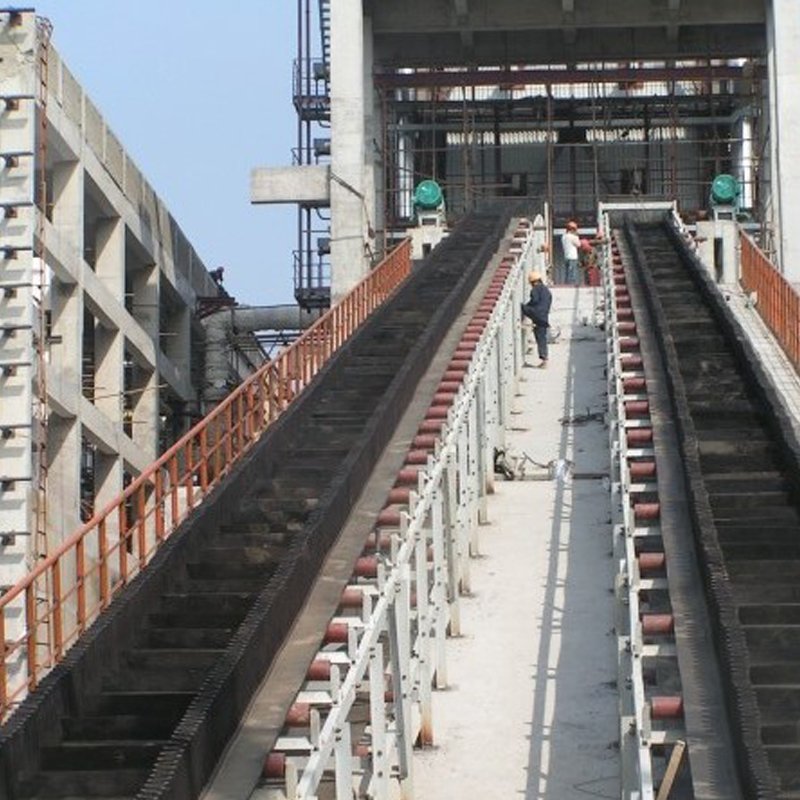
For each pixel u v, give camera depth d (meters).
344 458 24.53
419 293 39.12
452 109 67.25
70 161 43.50
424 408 29.03
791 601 19.33
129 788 15.21
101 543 20.22
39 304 39.81
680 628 18.66
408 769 18.97
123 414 49.84
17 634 35.34
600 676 22.80
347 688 15.92
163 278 54.00
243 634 16.91
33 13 39.38
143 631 18.58
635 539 21.55
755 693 16.30
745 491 23.05
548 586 26.03
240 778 15.39
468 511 26.42
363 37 57.56
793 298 38.28
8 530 37.69
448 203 67.69
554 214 65.44
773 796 13.95
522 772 20.19
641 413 28.08
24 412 38.16
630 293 38.19
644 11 58.59
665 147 68.56
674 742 16.44
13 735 15.10
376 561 19.62
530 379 38.28
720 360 30.84
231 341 58.34
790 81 53.91
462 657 23.59
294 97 63.53
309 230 59.12
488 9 58.62
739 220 55.78
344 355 31.64
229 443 26.22
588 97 68.25
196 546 21.05
